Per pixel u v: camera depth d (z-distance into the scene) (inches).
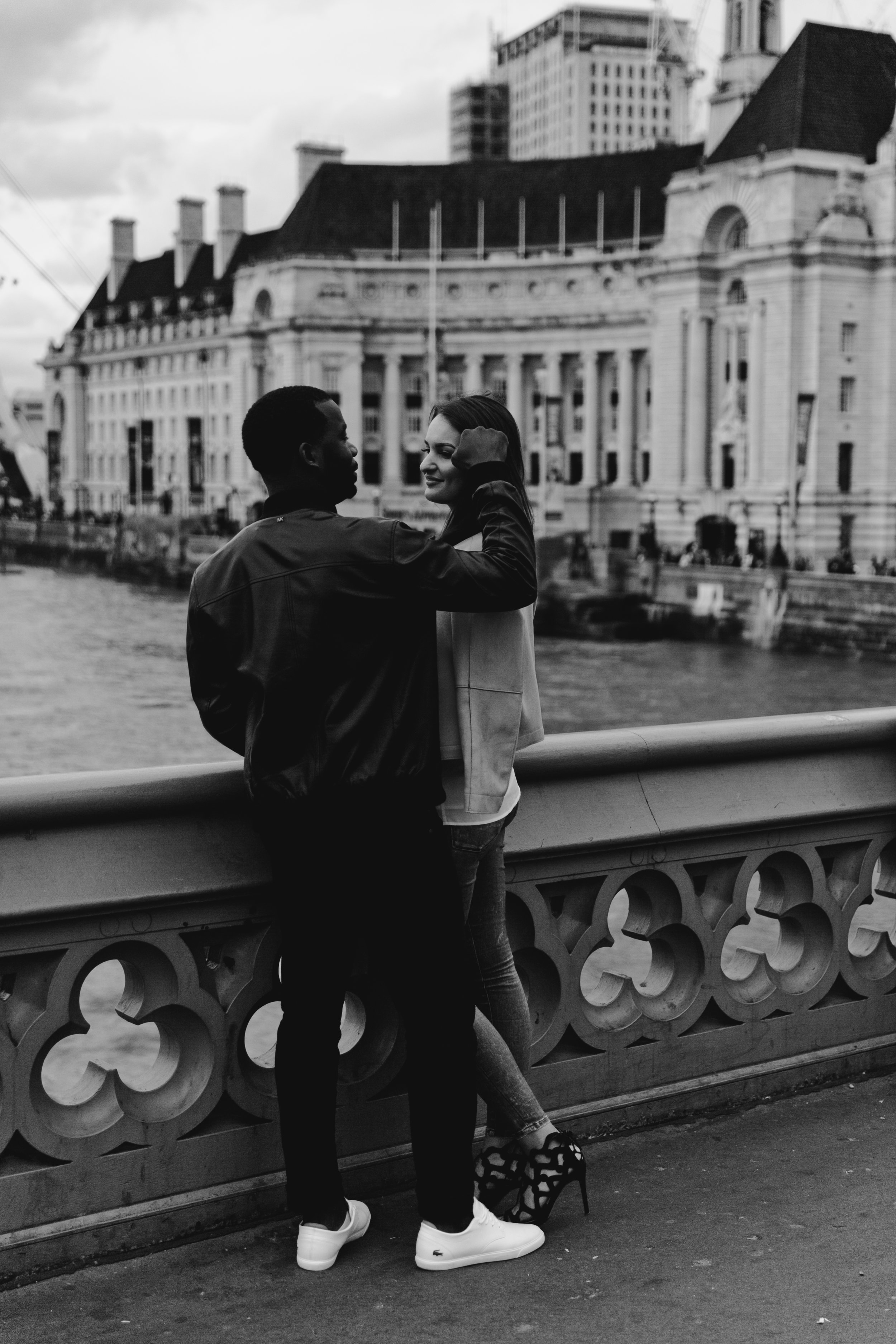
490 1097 207.2
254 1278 194.4
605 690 2679.6
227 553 190.9
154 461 7229.3
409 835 187.2
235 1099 208.7
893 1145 231.1
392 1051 220.1
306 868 188.2
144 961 204.1
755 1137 234.5
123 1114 201.6
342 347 5324.8
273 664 184.5
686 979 247.0
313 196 5497.1
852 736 257.8
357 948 216.8
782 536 3818.9
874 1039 266.2
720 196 4028.1
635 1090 240.1
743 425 4062.5
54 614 4222.4
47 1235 195.6
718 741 243.0
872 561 3356.3
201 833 205.2
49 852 194.7
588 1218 208.8
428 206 5413.4
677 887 242.5
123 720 2347.4
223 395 6515.8
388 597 184.9
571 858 231.6
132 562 5580.7
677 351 4234.7
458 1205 196.5
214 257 7086.6
